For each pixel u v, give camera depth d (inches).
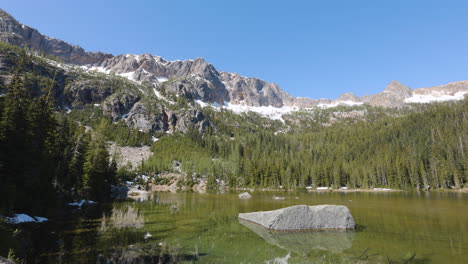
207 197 2593.5
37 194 1148.5
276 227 857.5
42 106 1483.8
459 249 608.7
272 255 567.2
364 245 657.6
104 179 2365.9
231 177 4707.2
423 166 4035.4
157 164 5162.4
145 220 1069.1
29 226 853.8
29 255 537.6
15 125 1116.5
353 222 899.4
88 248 607.5
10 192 885.2
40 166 1239.5
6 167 1017.5
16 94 1246.9
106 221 1027.9
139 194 3161.9
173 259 530.6
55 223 960.3
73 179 1769.2
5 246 534.3
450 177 3725.4
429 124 6195.9
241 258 544.7
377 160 4687.5
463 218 1101.7
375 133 7362.2
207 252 589.9
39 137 1382.9
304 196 2704.2
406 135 6048.2
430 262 512.7
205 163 5511.8
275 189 4419.3
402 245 653.3
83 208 1487.5
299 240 720.3
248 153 6697.8
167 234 790.5
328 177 4736.7
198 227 915.4
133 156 5718.5
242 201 2057.1
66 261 502.0
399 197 2428.6
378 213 1278.3
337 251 602.2
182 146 6747.1
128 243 665.0
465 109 6230.3
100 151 2212.1
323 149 6796.3
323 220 892.6
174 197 2608.3
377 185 4357.8
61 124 1856.5
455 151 4175.7
